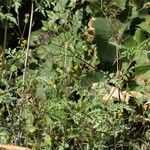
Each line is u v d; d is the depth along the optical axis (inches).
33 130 224.4
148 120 241.4
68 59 275.0
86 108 220.7
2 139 221.1
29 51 261.1
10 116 229.5
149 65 281.6
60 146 218.8
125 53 240.1
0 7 269.7
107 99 240.1
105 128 219.3
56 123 219.6
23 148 187.5
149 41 277.7
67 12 287.7
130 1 311.6
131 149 232.8
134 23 310.7
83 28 297.3
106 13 305.4
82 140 222.4
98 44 290.8
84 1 313.6
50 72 273.1
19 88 235.0
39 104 232.5
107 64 290.0
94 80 269.4
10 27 304.5
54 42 283.3
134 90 272.4
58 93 235.9
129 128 230.8
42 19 326.3
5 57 268.4
